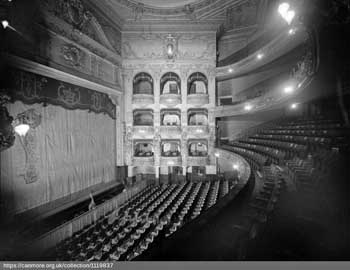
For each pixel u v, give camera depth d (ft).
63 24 33.83
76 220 28.07
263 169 23.84
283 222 10.00
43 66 29.68
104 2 42.37
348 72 19.86
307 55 24.67
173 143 57.06
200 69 51.55
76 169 38.60
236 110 48.37
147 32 50.67
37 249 22.48
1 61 24.53
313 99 29.86
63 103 34.99
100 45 42.39
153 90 52.42
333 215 9.87
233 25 50.98
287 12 15.96
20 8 26.63
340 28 17.15
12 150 27.30
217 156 50.03
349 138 18.38
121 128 51.16
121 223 30.99
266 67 47.62
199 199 37.32
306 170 18.02
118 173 50.65
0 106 24.35
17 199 27.94
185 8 45.34
